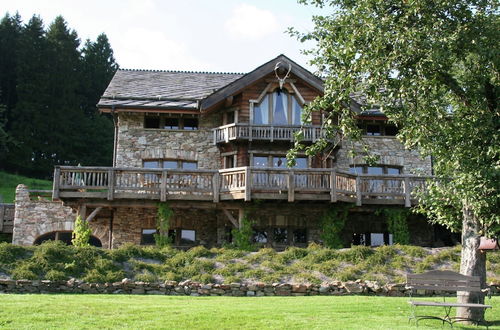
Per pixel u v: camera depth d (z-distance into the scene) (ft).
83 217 66.23
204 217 74.02
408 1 34.22
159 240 66.33
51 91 171.32
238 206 67.41
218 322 31.32
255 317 32.96
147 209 73.41
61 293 44.37
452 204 37.78
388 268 51.19
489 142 33.35
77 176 65.16
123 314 33.06
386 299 42.32
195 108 75.77
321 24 37.65
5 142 156.15
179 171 66.23
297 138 37.78
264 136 73.82
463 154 33.50
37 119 165.17
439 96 36.47
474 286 33.71
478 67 35.35
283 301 40.73
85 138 175.63
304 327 30.40
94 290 44.88
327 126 38.52
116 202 66.44
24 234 77.00
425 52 33.71
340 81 35.99
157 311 34.27
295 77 77.56
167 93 82.53
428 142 34.81
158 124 78.48
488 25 34.45
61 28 189.16
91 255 49.75
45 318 31.19
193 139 77.82
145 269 49.08
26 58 170.91
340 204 68.80
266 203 67.97
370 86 35.14
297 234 72.69
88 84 193.06
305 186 65.62
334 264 51.47
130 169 65.72
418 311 37.11
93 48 207.10
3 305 34.60
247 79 74.18
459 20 34.99
